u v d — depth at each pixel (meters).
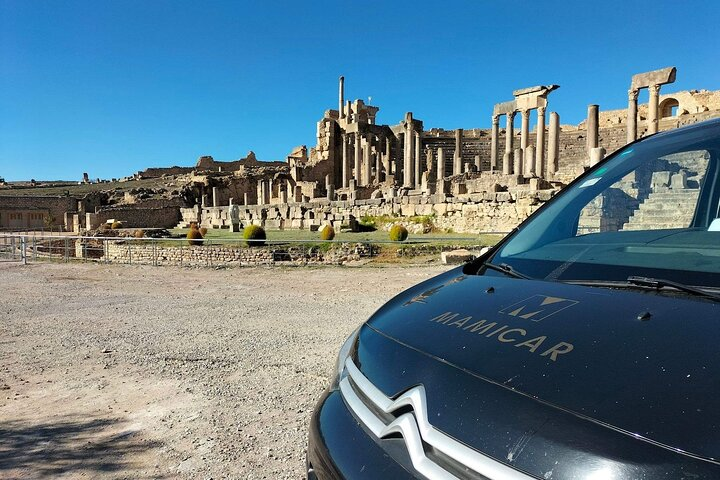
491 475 1.30
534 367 1.53
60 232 60.12
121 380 6.19
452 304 2.25
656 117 29.91
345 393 2.12
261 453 4.13
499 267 2.66
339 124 72.81
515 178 31.86
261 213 46.47
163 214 60.56
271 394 5.56
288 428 4.63
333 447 1.85
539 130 38.44
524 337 1.71
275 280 16.92
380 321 2.44
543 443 1.28
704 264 2.01
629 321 1.62
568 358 1.52
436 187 38.78
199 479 3.74
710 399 1.20
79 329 9.30
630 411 1.25
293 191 65.00
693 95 54.62
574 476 1.17
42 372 6.58
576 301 1.89
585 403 1.33
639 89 30.89
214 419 4.88
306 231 36.19
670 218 2.84
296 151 95.00
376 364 2.02
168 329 9.20
